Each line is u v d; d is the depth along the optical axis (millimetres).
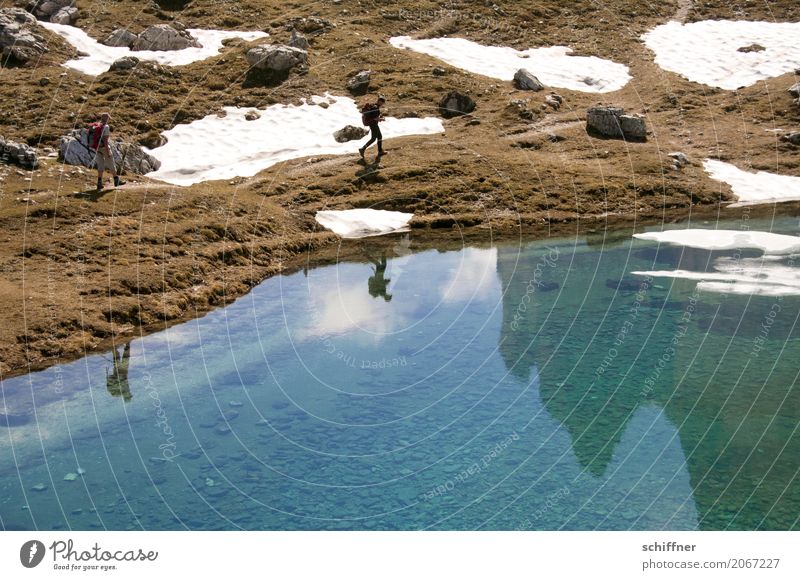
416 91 41125
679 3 57656
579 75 45344
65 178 25797
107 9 50375
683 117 39781
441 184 30438
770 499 8945
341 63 44594
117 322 16719
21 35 43750
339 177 30750
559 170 32156
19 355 14562
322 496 9328
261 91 40656
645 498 9055
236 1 53125
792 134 35875
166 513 8984
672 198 30375
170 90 40000
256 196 28156
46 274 18375
